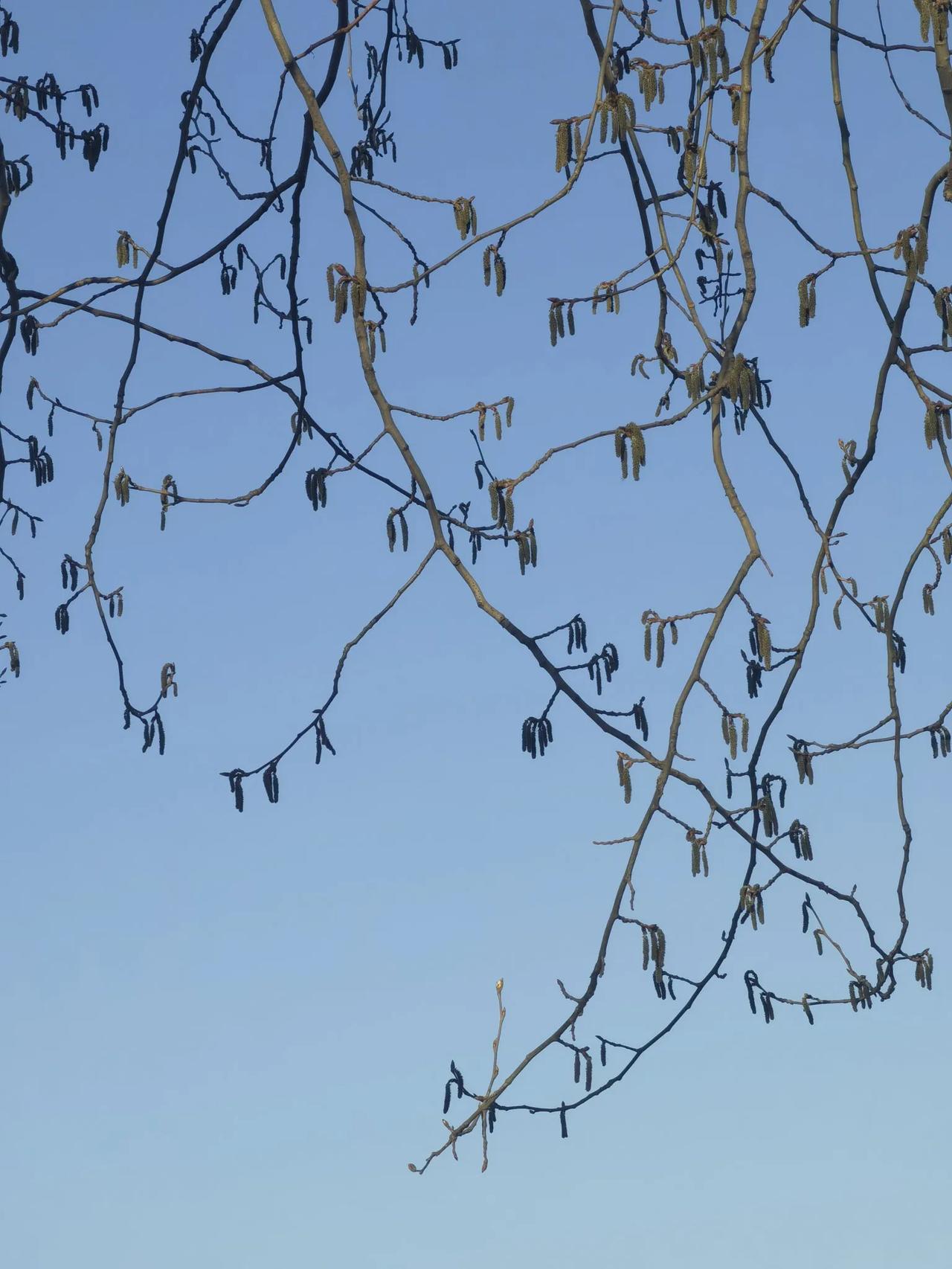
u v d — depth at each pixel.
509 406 4.67
